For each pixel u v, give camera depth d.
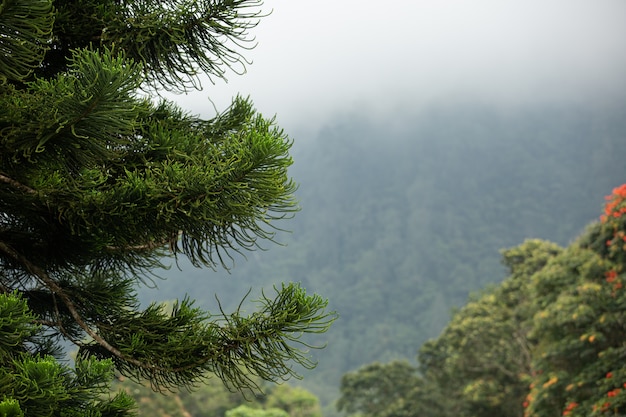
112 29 4.32
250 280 158.25
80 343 4.50
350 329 149.62
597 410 11.78
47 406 3.23
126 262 4.65
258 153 3.49
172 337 3.99
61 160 3.56
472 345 25.48
